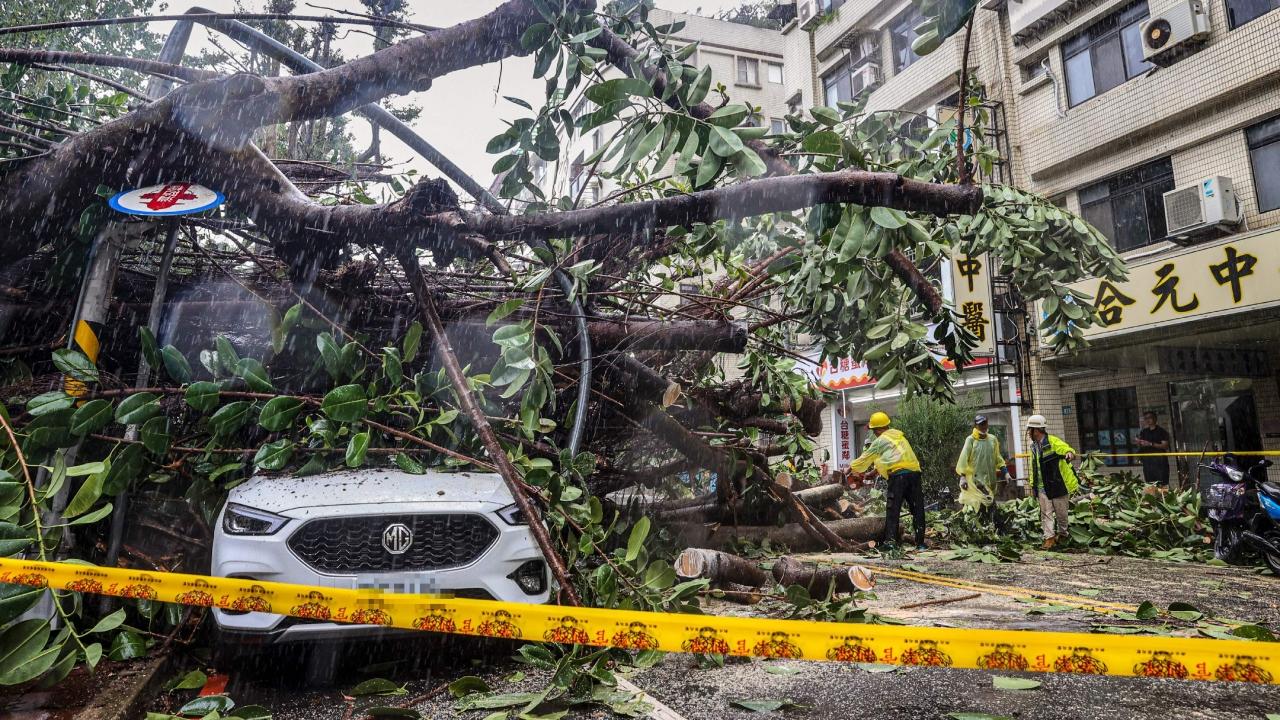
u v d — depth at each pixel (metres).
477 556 3.30
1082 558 8.19
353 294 4.62
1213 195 11.83
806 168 4.20
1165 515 8.83
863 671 3.35
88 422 3.46
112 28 11.36
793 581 4.82
